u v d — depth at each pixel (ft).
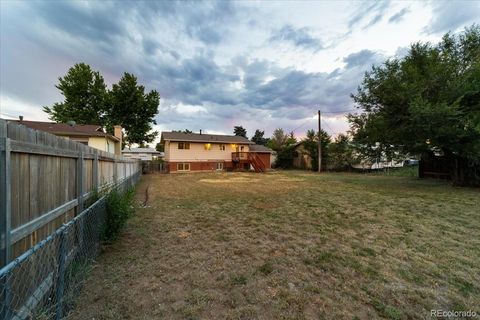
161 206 22.45
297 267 10.03
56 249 7.34
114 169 19.13
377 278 9.09
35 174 6.40
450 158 37.01
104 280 8.80
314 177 56.18
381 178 52.03
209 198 27.07
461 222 16.69
